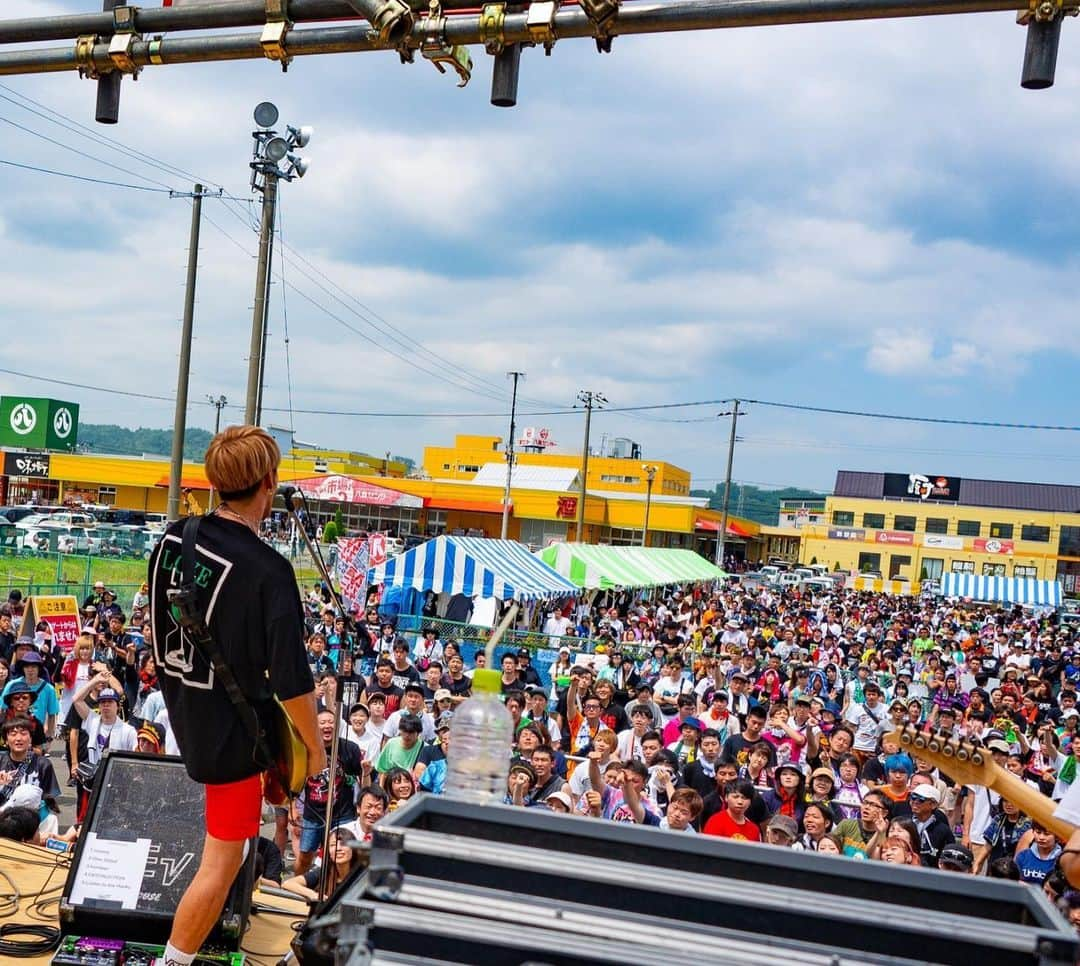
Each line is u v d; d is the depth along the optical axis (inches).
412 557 709.3
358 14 168.2
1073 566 3452.3
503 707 73.8
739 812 323.6
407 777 312.2
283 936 139.5
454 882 61.1
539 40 159.8
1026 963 54.8
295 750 106.0
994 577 1800.0
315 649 539.8
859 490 4419.3
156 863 131.5
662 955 54.9
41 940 132.4
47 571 1249.4
